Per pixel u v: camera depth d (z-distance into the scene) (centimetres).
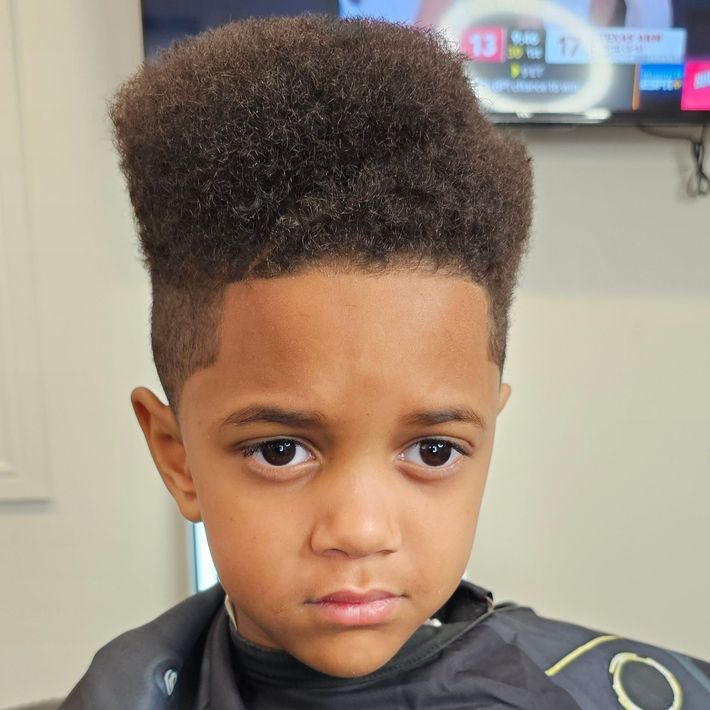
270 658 43
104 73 85
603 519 92
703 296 87
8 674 97
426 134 35
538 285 88
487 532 93
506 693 45
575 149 85
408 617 36
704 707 49
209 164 34
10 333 89
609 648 52
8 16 83
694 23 78
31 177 86
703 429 90
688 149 84
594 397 90
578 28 79
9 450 91
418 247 33
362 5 77
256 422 34
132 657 46
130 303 89
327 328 32
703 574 93
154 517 94
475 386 36
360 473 34
